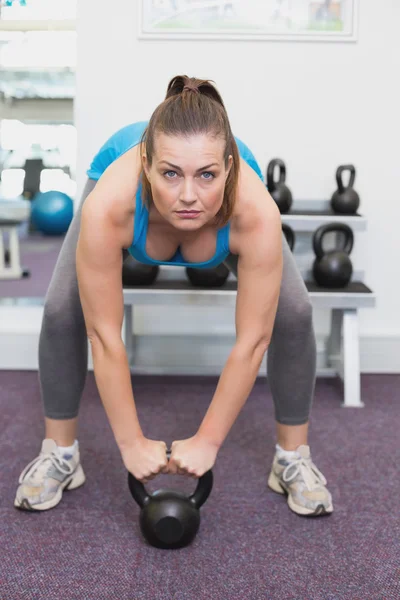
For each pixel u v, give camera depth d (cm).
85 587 114
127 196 105
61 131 605
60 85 536
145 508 124
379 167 227
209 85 99
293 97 222
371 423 193
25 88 536
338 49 219
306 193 228
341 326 228
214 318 240
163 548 125
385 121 224
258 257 107
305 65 220
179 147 91
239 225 107
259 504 144
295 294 133
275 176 225
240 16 217
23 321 243
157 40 218
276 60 220
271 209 107
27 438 178
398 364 241
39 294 335
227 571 119
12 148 612
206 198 94
